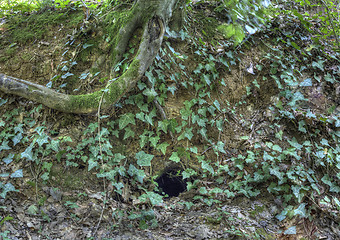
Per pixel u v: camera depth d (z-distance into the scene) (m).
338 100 4.02
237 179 3.55
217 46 4.12
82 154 3.22
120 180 3.25
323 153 3.58
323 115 3.88
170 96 3.83
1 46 3.77
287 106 3.93
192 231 2.87
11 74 3.59
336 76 4.18
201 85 3.89
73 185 3.08
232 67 4.12
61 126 3.34
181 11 3.92
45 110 3.38
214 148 3.72
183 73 3.88
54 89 3.51
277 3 5.04
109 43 3.70
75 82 3.59
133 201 3.15
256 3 4.48
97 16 3.92
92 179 3.17
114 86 3.29
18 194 2.85
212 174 3.58
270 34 4.41
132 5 3.84
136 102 3.54
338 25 4.62
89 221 2.80
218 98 3.96
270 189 3.39
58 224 2.69
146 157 3.37
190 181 3.61
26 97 3.27
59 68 3.63
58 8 4.13
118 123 3.50
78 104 3.26
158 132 3.60
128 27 3.62
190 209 3.26
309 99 4.01
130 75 3.35
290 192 3.34
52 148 3.10
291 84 3.94
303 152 3.63
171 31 3.91
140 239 2.68
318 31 4.66
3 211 2.65
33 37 3.81
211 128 3.85
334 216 3.20
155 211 3.13
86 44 3.69
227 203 3.36
